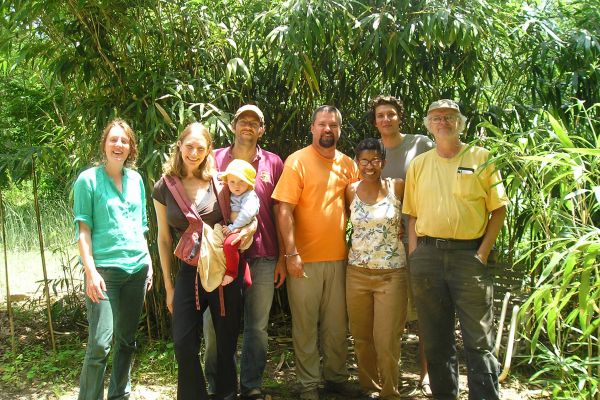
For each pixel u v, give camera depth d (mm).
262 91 3945
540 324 1915
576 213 2777
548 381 2365
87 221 2660
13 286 5578
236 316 2734
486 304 2635
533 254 3529
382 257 2861
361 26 3363
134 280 2807
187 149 2650
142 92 3611
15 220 7004
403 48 3430
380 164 2848
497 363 2658
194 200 2699
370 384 3062
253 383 3035
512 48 3766
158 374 3424
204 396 2650
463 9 3352
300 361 3037
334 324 3037
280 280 3080
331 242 2967
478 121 3738
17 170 3715
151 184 3432
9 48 3658
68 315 4430
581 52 3500
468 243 2631
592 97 3600
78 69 3723
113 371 2918
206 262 2590
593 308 2059
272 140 4043
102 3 3342
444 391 2791
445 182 2646
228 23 3844
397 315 2865
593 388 2125
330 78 3924
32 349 3893
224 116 3461
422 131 4016
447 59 3727
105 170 2762
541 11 3703
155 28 3682
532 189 2574
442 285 2674
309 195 2945
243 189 2713
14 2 3326
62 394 3203
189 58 3764
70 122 3852
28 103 4059
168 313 3904
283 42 3455
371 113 3186
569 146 2104
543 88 3711
